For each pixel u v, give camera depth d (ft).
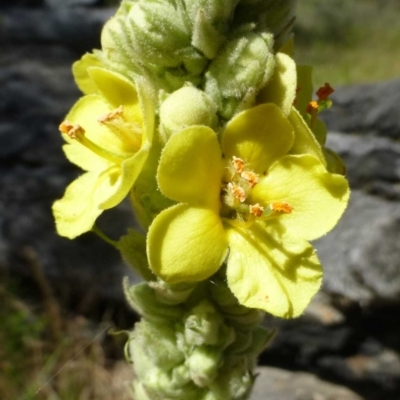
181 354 0.20
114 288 0.54
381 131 0.53
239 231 0.17
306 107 0.20
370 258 0.43
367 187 0.50
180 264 0.16
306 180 0.17
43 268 0.55
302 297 0.16
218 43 0.17
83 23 0.93
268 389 0.45
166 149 0.16
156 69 0.17
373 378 0.45
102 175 0.19
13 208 0.56
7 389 0.52
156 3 0.17
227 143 0.17
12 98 0.62
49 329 0.55
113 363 0.55
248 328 0.20
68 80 0.69
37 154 0.58
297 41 1.34
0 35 0.84
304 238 0.17
